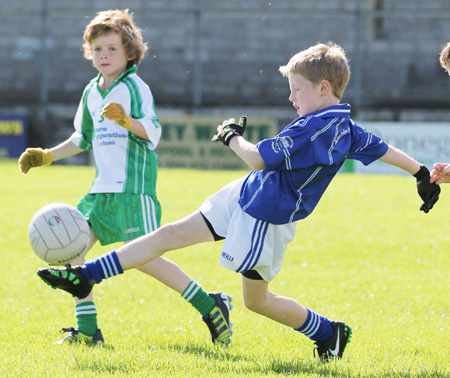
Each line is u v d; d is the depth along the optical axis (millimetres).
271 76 75750
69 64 76750
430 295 21219
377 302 20312
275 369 13117
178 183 50406
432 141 61219
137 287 22172
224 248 12930
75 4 79125
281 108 72125
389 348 15109
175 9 78438
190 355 14094
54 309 19234
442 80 72750
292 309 13891
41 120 71562
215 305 15219
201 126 65000
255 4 77688
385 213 38969
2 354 14258
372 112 69688
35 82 77438
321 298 20781
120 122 14734
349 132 13242
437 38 73438
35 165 16641
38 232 13125
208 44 76438
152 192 15914
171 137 65250
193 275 24250
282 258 13438
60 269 12570
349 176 56562
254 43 76188
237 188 13352
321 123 12742
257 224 12820
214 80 76125
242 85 75812
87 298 15383
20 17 78000
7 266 25453
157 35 76938
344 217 37625
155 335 16156
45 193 45344
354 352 14805
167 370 12820
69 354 14016
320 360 14016
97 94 15984
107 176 15773
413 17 73500
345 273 24984
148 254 13039
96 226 15883
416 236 32688
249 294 13617
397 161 13852
